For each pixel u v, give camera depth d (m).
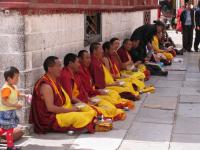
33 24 7.18
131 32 15.77
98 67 9.11
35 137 7.10
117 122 7.93
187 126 7.74
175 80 12.04
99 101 8.12
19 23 6.89
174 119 8.18
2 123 6.32
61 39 8.38
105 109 7.86
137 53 12.41
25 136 7.12
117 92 9.20
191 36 18.12
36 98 7.23
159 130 7.49
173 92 10.52
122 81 9.70
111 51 10.09
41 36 7.50
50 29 7.85
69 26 8.78
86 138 7.03
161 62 14.23
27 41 7.02
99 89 9.03
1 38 6.99
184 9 18.16
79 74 8.41
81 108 7.46
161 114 8.52
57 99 7.32
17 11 6.86
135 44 12.37
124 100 8.91
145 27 12.84
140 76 11.01
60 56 8.38
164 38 16.42
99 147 6.62
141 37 12.65
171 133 7.33
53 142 6.86
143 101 9.56
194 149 6.57
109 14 12.23
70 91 7.73
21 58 6.97
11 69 6.34
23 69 7.00
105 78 9.39
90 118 7.29
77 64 8.01
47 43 7.75
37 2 7.26
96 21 11.07
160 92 10.52
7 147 6.40
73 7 8.80
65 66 8.00
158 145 6.73
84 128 7.25
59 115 7.20
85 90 8.50
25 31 6.95
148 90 10.45
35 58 7.33
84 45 9.83
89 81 8.59
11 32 6.93
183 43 18.19
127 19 14.95
